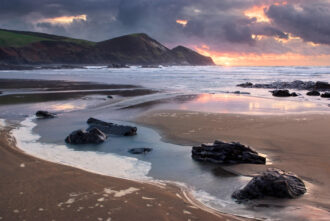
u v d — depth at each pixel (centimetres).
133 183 808
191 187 798
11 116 1872
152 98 2858
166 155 1091
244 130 1455
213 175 886
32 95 3058
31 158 1019
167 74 8238
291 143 1207
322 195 713
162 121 1698
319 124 1568
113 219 605
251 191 718
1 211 635
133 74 8244
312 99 2795
